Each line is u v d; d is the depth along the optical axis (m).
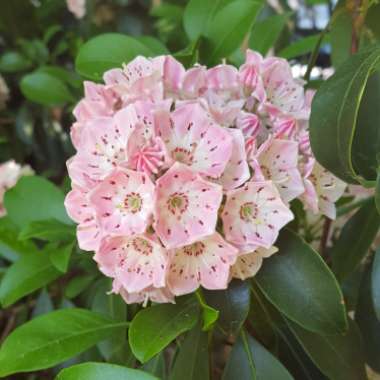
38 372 0.36
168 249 0.22
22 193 0.31
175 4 0.52
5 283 0.29
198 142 0.23
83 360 0.31
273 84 0.26
